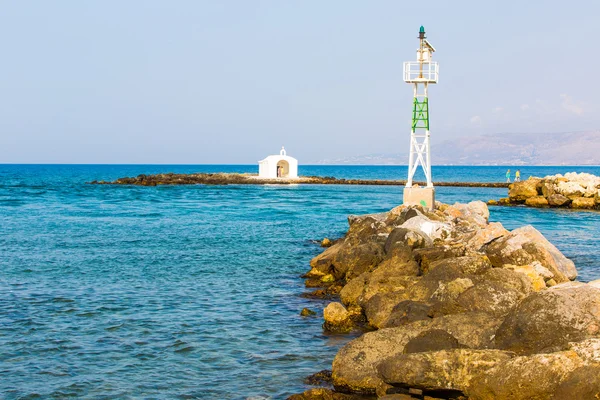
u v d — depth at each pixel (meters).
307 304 21.41
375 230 29.98
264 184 118.31
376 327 17.77
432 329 13.46
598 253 32.78
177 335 17.44
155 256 31.23
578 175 68.56
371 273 21.64
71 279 25.00
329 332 17.84
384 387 12.55
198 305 20.97
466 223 32.88
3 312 19.59
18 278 25.08
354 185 117.94
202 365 15.09
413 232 24.86
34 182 124.75
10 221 47.94
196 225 46.41
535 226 46.88
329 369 14.74
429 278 18.69
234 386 13.80
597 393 9.92
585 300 13.08
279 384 13.90
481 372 11.27
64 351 16.00
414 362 11.69
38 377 14.26
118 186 110.38
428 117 39.53
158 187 107.81
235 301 21.70
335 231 43.53
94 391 13.52
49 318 19.02
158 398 13.17
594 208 64.19
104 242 36.28
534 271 19.81
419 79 39.19
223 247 34.91
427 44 39.25
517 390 10.59
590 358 10.73
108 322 18.67
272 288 24.02
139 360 15.41
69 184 116.75
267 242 37.38
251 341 16.98
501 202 71.31
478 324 13.95
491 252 22.91
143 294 22.48
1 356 15.56
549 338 12.37
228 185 115.12
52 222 47.47
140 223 47.44
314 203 71.06
